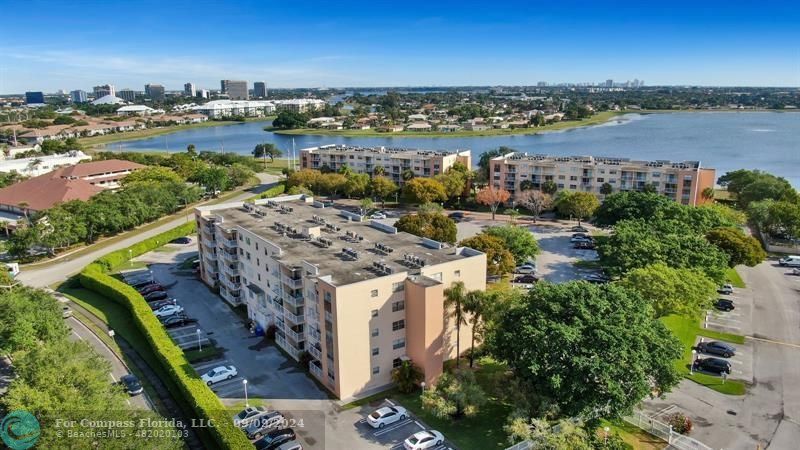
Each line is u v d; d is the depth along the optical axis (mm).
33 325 75688
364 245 92188
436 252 87938
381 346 75625
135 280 118250
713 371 79000
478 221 170250
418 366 76000
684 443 62594
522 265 123000
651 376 66125
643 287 84562
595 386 62125
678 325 93688
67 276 122250
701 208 130375
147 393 74562
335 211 117750
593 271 121938
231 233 102000
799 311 100250
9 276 94625
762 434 65125
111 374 78875
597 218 145500
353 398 73750
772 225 143875
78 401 56188
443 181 185625
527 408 62625
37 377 58969
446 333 80875
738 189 189500
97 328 94250
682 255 99500
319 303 74062
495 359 73188
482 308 73938
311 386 76562
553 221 169750
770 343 87812
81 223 140625
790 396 73000
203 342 89812
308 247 90500
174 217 175750
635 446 62750
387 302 74750
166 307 101250
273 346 88500
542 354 64062
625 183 174875
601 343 63469
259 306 93438
